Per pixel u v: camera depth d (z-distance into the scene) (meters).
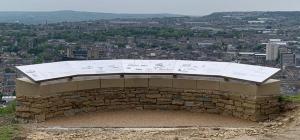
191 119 11.38
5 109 12.60
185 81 12.18
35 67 11.47
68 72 11.59
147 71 12.24
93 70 11.95
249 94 11.24
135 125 10.72
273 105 11.40
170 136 9.33
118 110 12.24
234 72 11.75
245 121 11.19
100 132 9.80
